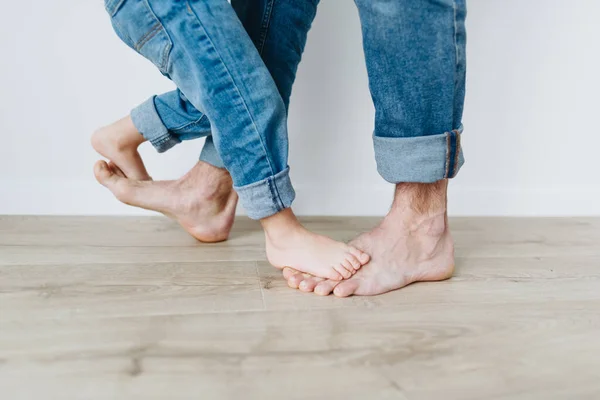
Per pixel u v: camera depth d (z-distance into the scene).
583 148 1.70
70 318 0.82
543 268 1.18
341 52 1.50
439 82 0.85
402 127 0.90
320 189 1.59
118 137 1.18
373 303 0.93
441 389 0.67
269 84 0.90
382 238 1.01
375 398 0.65
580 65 1.63
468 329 0.85
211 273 1.05
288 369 0.70
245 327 0.82
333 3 1.46
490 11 1.54
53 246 1.19
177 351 0.74
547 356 0.77
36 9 1.34
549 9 1.57
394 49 0.84
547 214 1.72
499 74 1.59
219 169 1.20
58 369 0.68
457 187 1.66
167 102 1.15
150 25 0.88
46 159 1.44
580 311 0.94
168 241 1.27
